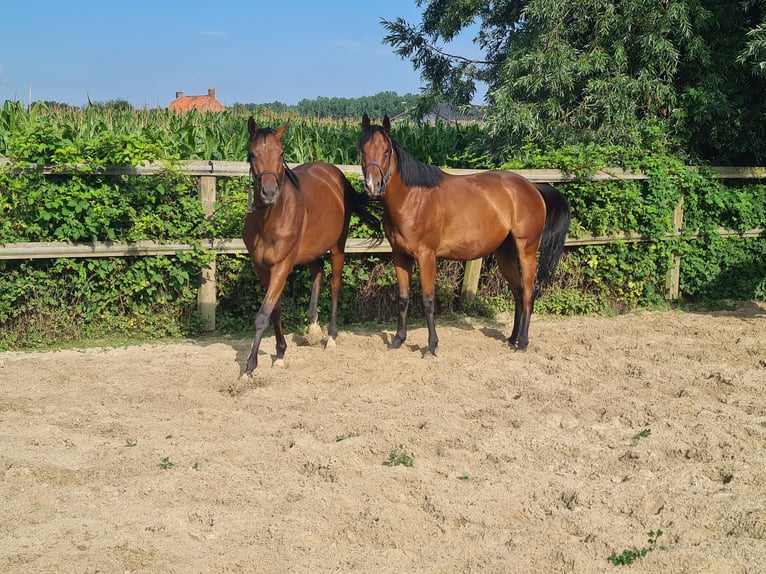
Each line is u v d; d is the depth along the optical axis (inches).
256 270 261.1
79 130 423.5
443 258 291.9
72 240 295.0
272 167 234.1
